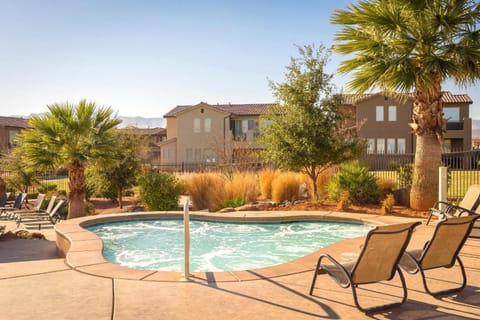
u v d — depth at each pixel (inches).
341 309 193.5
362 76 494.9
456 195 665.6
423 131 511.2
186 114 1802.4
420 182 512.4
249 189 697.0
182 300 206.5
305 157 607.5
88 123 662.5
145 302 203.8
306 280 238.5
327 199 626.5
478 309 192.9
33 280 240.8
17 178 962.7
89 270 259.8
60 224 438.6
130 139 839.7
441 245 209.5
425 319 181.6
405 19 487.2
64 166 677.9
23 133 659.4
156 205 681.6
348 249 309.0
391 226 180.5
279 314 187.9
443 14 473.1
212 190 687.7
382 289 222.1
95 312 190.5
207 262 358.0
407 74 465.7
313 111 608.4
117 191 846.5
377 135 1505.9
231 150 1122.7
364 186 570.3
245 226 495.8
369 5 495.2
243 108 1883.6
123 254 384.8
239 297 210.7
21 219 619.8
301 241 426.9
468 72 480.7
